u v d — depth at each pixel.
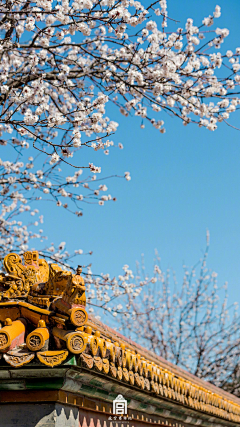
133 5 5.91
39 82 5.88
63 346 2.57
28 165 8.28
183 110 6.40
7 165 8.21
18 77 6.86
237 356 17.31
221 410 5.91
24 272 3.00
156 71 6.18
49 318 2.68
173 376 4.28
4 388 2.66
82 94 7.41
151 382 3.69
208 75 6.31
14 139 6.65
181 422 5.24
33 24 5.60
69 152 5.02
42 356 2.48
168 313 17.95
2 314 2.82
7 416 2.64
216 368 17.19
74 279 2.63
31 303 2.82
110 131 5.77
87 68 7.06
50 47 6.53
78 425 2.90
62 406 2.72
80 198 8.45
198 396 4.95
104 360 2.84
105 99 5.50
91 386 2.92
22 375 2.59
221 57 6.23
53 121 4.95
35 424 2.60
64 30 5.94
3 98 6.30
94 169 4.93
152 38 6.15
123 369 3.17
